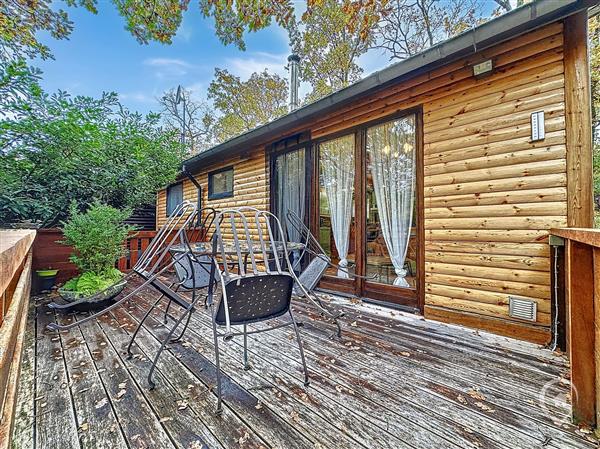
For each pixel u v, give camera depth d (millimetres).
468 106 2744
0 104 3736
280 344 2320
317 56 10219
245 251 2816
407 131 3260
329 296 3820
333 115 3953
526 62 2430
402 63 2754
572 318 1405
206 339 2445
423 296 3053
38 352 2186
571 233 1431
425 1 8562
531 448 1248
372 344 2318
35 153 4102
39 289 3910
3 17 4348
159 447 1264
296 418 1446
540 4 2047
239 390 1688
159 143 5965
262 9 3787
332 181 4051
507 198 2508
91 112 4922
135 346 2295
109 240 3555
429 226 2979
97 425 1401
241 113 14508
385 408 1523
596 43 5277
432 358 2078
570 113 2234
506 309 2490
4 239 864
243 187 5645
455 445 1271
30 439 1310
